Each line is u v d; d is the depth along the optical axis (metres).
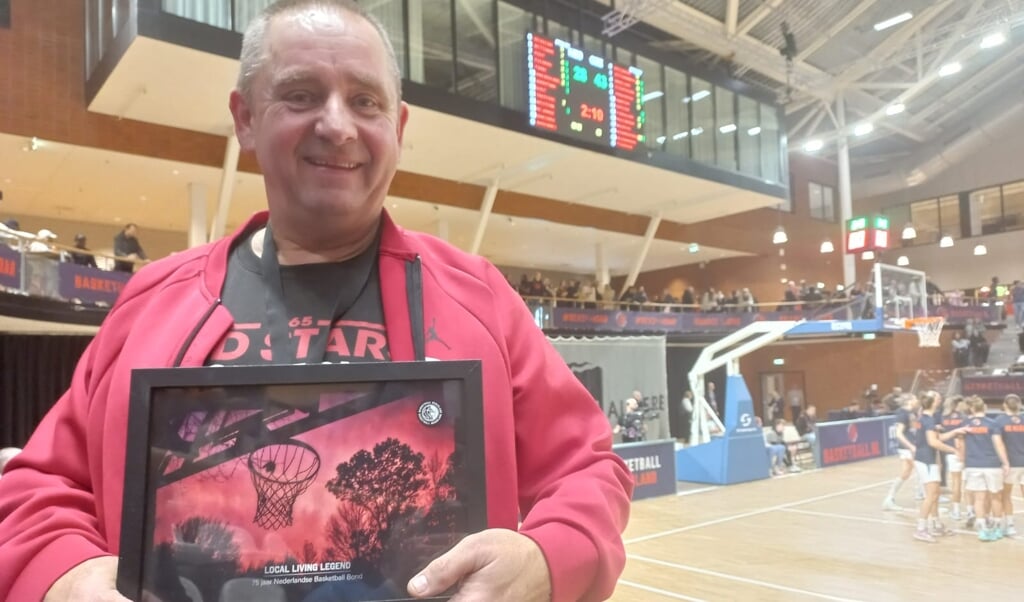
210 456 0.82
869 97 23.75
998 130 25.23
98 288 10.05
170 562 0.80
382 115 1.04
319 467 0.83
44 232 9.30
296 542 0.81
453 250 1.19
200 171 13.53
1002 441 7.98
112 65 10.42
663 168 16.44
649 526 8.74
